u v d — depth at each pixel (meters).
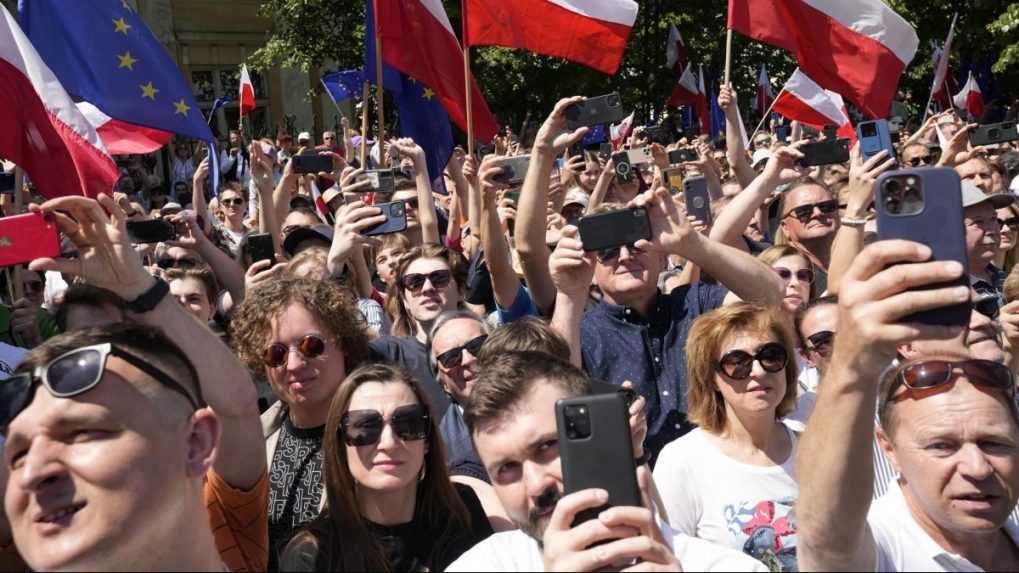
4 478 3.01
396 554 2.96
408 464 2.97
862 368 1.78
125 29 5.82
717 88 22.33
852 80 7.48
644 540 1.83
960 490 2.33
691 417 3.53
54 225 2.96
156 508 1.91
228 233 9.33
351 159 12.69
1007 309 3.96
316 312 3.57
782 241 5.75
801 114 9.18
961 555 2.46
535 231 4.28
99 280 2.55
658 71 21.88
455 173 7.37
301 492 3.47
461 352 3.80
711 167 8.12
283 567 2.96
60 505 1.86
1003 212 6.09
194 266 5.03
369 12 7.14
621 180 5.98
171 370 1.98
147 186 17.12
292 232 6.04
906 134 14.41
